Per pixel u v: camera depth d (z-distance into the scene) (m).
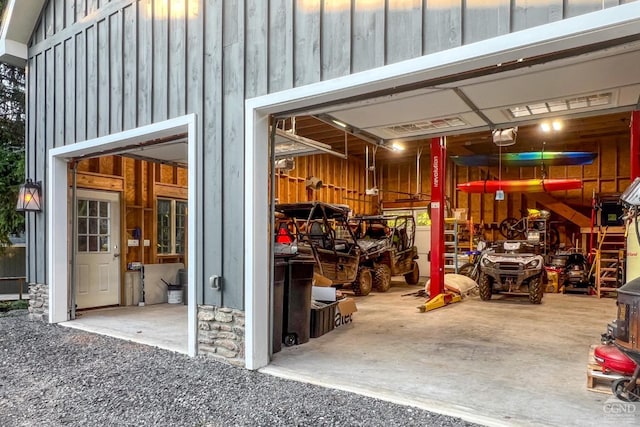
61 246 5.90
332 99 3.64
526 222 10.61
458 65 2.96
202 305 4.20
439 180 7.11
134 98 4.89
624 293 2.81
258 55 3.91
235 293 3.96
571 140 11.05
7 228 7.21
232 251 3.99
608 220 9.44
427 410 2.91
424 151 12.26
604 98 3.99
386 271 9.15
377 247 9.12
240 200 3.95
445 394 3.17
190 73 4.40
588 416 2.77
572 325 5.59
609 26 2.41
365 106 4.16
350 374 3.63
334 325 5.39
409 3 3.15
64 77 5.80
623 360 2.98
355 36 3.40
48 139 6.01
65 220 5.96
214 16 4.24
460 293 7.68
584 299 7.97
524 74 3.32
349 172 13.31
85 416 2.86
